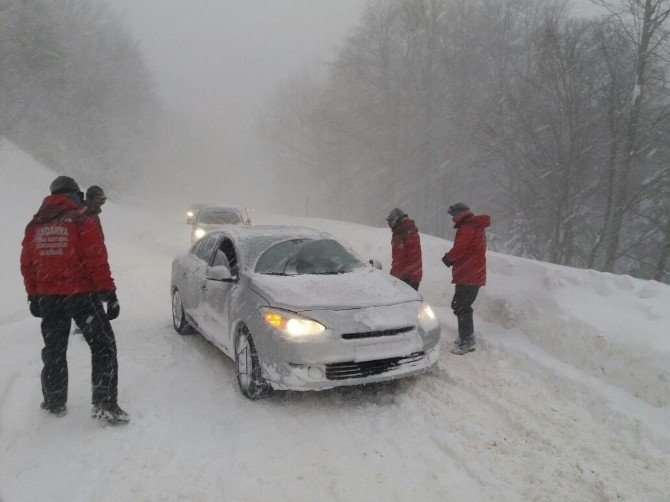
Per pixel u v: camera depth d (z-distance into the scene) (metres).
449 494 3.09
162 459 3.54
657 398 4.20
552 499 3.02
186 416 4.21
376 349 4.23
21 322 7.19
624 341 4.77
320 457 3.55
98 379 4.00
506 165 24.38
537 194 22.28
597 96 20.25
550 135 21.80
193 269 6.29
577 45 20.83
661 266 20.23
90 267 3.87
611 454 3.52
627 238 25.33
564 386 4.57
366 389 4.71
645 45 18.25
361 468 3.40
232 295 5.00
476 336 5.89
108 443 3.76
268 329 4.28
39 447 3.73
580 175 21.52
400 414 4.17
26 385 4.83
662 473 3.29
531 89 22.45
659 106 19.61
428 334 4.57
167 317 7.65
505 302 6.27
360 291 4.65
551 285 6.59
